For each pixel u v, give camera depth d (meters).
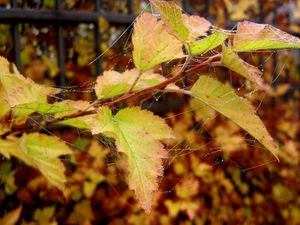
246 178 0.66
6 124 0.23
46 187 0.39
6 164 0.37
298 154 0.68
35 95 0.21
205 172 0.50
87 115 0.22
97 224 0.48
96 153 0.44
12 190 0.38
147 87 0.22
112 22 0.47
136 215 0.47
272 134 0.70
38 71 0.45
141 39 0.19
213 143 0.55
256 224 0.64
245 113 0.19
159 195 0.46
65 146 0.24
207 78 0.20
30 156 0.23
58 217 0.44
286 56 0.77
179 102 0.55
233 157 0.62
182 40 0.18
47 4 0.47
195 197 0.55
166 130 0.19
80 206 0.45
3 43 0.42
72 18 0.42
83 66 0.50
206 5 0.60
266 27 0.18
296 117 0.75
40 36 0.47
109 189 0.49
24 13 0.37
